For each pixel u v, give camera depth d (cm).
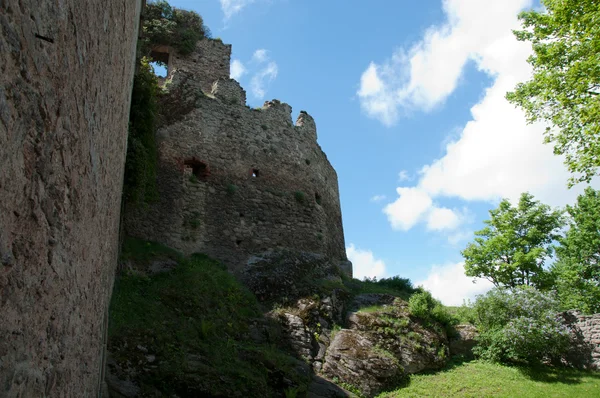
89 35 376
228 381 1124
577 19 1192
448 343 1750
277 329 1509
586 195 2517
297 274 1839
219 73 2514
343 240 2592
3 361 232
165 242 1761
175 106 2045
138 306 1275
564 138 1282
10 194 235
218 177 2023
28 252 265
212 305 1455
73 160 354
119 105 694
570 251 2489
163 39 2456
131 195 1527
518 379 1545
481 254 2328
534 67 1357
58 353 351
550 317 1730
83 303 458
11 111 232
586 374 1609
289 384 1239
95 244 525
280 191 2178
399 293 2056
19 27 238
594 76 1170
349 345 1504
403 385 1461
